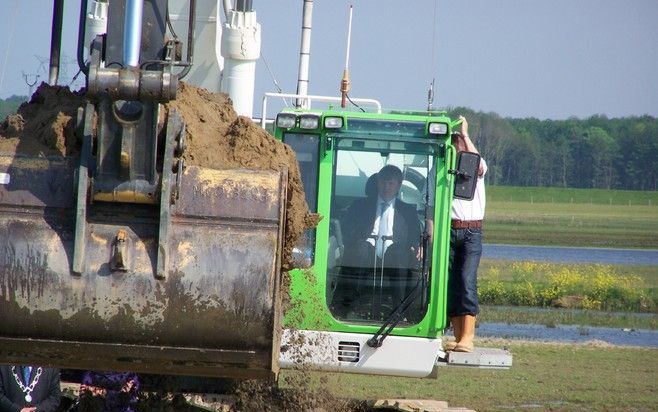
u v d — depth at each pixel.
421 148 34.12
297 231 22.28
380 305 33.97
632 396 52.78
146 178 19.73
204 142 21.89
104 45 21.48
